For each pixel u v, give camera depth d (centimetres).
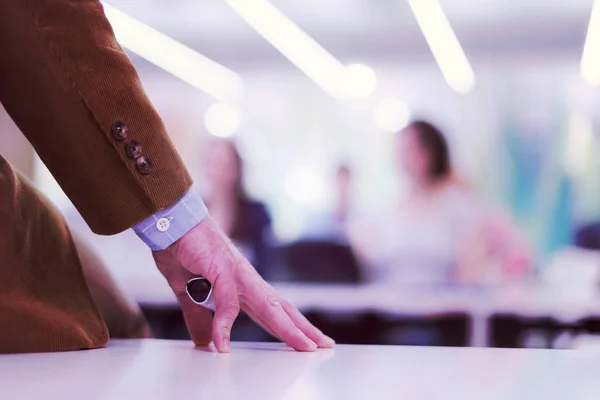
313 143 810
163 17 593
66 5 75
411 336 299
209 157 525
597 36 509
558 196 739
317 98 810
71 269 85
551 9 568
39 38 73
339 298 271
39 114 75
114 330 99
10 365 58
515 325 265
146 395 40
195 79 757
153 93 821
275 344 92
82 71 74
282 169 813
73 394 40
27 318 73
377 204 789
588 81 688
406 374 52
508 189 752
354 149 801
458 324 297
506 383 47
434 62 746
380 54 713
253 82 814
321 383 46
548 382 48
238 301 78
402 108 787
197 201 80
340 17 590
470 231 548
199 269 79
